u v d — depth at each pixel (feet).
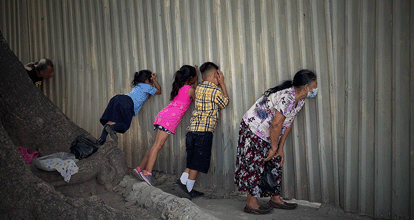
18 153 9.02
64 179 10.62
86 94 17.38
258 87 12.04
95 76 16.92
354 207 10.27
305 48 10.84
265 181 10.61
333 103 10.45
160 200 9.84
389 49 9.27
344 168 10.33
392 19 9.14
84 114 17.54
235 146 12.78
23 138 11.98
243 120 10.88
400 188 9.39
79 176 10.93
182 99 12.95
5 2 19.74
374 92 9.61
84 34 16.99
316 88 10.09
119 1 15.47
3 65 11.73
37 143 12.23
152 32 14.64
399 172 9.37
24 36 19.29
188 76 12.86
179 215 8.96
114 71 16.17
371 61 9.59
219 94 12.03
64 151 12.63
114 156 12.55
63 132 12.97
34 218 8.33
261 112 10.39
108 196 11.44
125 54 15.65
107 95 16.61
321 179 10.89
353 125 10.09
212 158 13.39
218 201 12.26
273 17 11.41
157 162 15.12
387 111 9.44
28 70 17.40
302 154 11.35
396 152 9.35
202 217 8.50
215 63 13.01
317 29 10.51
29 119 12.19
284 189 11.80
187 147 12.55
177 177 14.44
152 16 14.55
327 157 10.75
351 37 9.89
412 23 8.83
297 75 9.82
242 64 12.30
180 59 13.94
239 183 10.73
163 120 12.79
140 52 15.15
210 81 12.40
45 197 8.57
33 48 19.07
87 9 16.67
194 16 13.35
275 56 11.52
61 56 18.02
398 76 9.15
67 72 17.90
